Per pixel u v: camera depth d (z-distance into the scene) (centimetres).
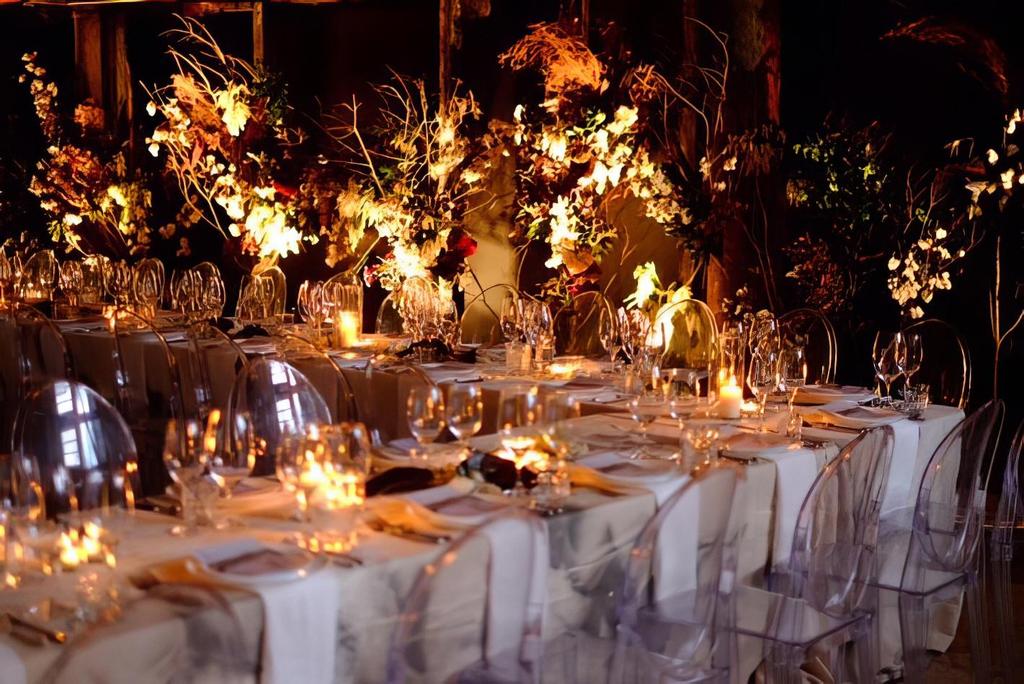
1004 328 635
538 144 656
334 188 696
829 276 607
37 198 1030
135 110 1012
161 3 967
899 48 661
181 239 909
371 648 212
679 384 377
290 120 734
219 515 241
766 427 367
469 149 686
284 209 693
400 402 462
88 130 919
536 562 204
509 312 537
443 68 782
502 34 756
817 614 287
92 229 915
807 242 618
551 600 250
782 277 667
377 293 888
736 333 421
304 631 195
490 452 312
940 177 625
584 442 329
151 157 1011
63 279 746
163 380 550
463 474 271
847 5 677
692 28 656
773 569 323
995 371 619
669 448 323
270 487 270
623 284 711
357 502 228
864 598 303
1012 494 376
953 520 342
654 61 679
